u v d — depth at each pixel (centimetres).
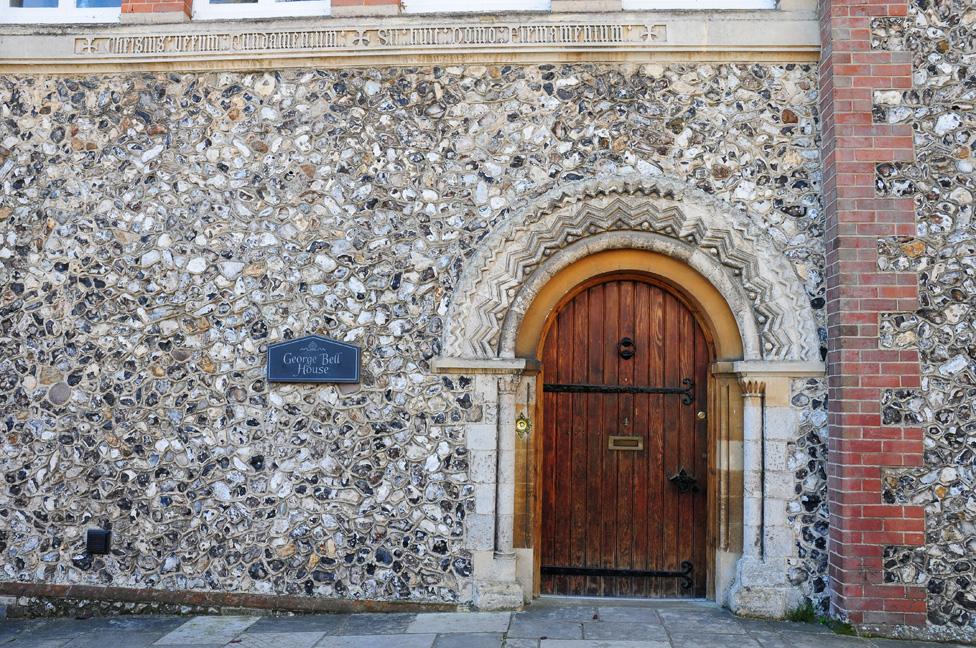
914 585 443
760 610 464
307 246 505
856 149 465
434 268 497
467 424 487
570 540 511
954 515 446
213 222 512
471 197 499
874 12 472
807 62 495
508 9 521
